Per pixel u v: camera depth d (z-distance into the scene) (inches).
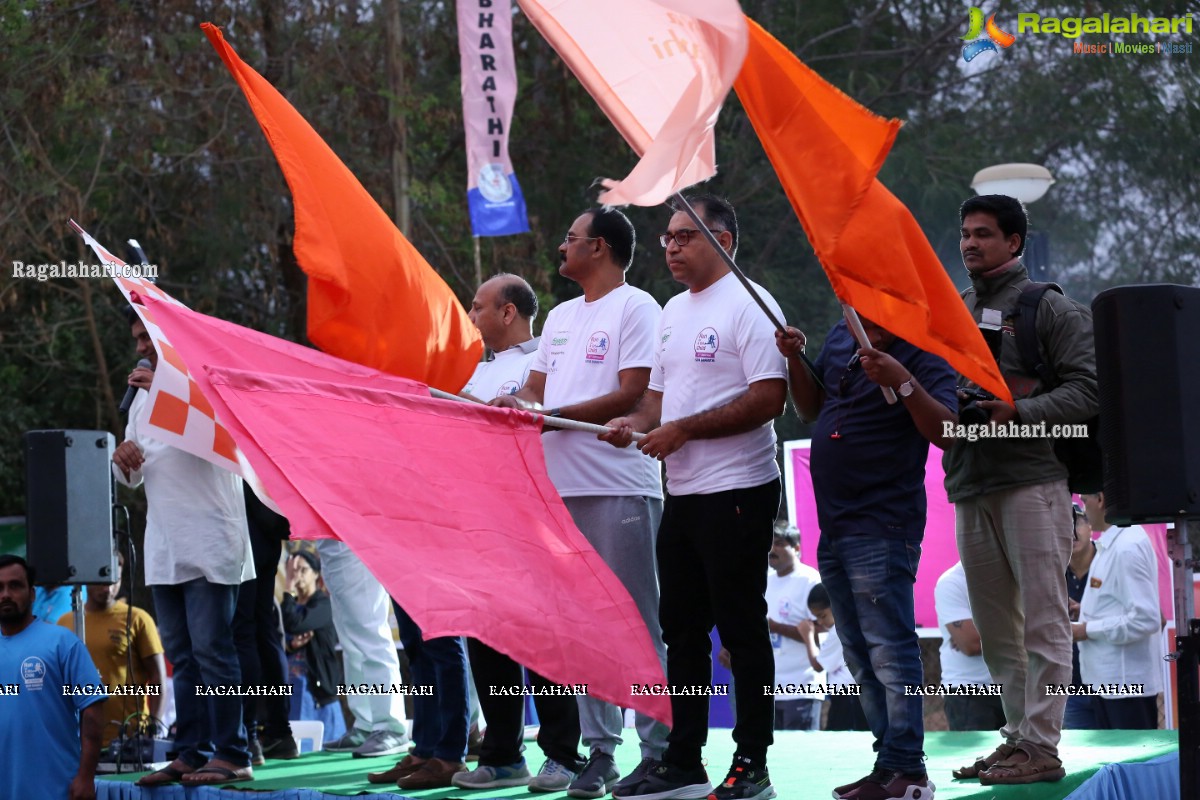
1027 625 197.9
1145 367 182.5
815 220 179.8
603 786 208.1
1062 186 823.7
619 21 181.5
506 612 172.2
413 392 203.3
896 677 183.3
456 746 230.1
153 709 334.0
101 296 715.4
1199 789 179.8
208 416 215.5
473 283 709.3
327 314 210.1
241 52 685.9
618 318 220.4
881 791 181.3
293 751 284.5
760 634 194.5
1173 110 790.5
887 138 176.9
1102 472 196.1
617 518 213.8
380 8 716.0
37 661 249.4
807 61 820.0
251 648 266.1
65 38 677.3
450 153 767.1
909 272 179.9
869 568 185.8
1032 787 192.7
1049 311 200.4
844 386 193.5
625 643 181.9
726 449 195.6
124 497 676.1
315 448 179.9
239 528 240.5
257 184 690.8
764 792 191.8
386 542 173.5
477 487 187.8
